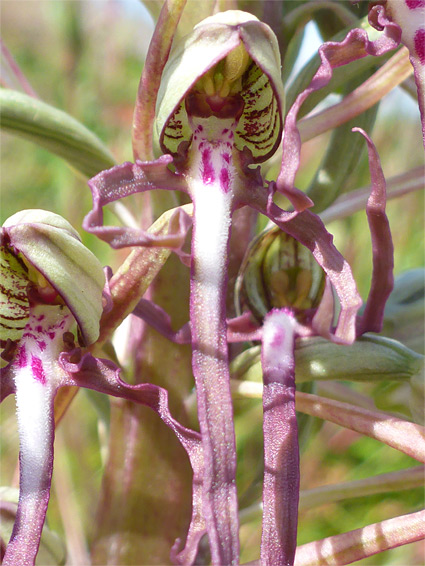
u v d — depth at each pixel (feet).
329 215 0.38
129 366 0.35
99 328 0.29
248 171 0.29
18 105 0.32
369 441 0.68
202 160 0.29
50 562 0.33
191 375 0.35
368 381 0.32
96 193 0.26
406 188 0.38
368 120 0.36
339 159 0.36
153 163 0.27
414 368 0.32
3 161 0.79
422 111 0.29
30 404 0.29
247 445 0.53
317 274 0.33
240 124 0.29
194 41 0.27
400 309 0.40
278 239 0.33
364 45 0.27
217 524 0.25
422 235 0.76
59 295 0.30
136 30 0.89
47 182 0.76
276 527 0.28
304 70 0.32
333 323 0.32
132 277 0.30
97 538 0.36
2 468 0.60
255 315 0.33
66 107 0.85
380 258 0.30
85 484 0.61
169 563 0.35
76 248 0.28
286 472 0.28
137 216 0.35
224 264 0.28
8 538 0.31
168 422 0.27
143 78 0.28
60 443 0.48
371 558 0.63
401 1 0.29
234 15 0.27
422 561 0.63
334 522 0.66
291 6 0.35
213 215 0.28
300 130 0.33
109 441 0.36
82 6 0.87
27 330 0.30
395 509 0.66
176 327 0.34
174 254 0.34
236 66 0.28
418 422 0.33
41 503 0.28
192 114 0.29
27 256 0.28
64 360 0.29
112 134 0.83
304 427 0.36
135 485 0.35
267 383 0.31
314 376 0.32
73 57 0.86
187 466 0.35
